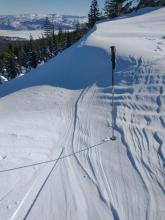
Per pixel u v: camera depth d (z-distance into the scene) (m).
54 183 7.55
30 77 24.58
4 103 16.17
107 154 8.89
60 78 19.22
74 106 13.77
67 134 10.55
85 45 23.39
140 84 14.03
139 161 8.37
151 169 7.96
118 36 28.61
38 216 6.50
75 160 8.62
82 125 11.27
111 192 7.16
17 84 24.55
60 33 83.81
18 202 6.90
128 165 8.23
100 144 9.55
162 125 10.18
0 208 6.70
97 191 7.21
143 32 31.88
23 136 10.21
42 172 8.03
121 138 9.77
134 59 17.70
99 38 26.31
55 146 9.58
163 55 17.89
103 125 10.98
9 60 76.62
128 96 13.13
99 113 12.20
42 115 12.81
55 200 6.95
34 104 14.91
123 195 7.04
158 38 25.89
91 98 14.43
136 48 20.31
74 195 7.10
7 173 7.94
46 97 15.99
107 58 19.12
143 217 6.34
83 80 17.81
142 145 9.19
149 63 16.41
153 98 12.27
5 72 78.25
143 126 10.34
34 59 79.44
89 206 6.74
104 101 13.50
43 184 7.53
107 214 6.49
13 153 8.96
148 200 6.83
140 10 54.50
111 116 11.62
